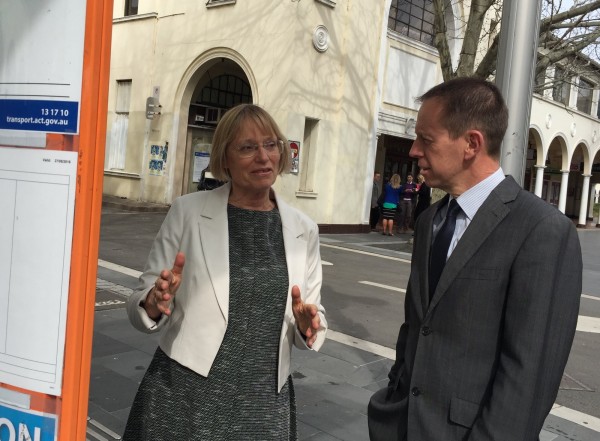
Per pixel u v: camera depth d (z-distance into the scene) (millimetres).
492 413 1436
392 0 15805
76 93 1351
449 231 1709
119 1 17156
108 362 4152
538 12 3572
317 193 14086
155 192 15992
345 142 14516
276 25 13234
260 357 1892
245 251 1942
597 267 13039
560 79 11570
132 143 16688
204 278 1854
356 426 3484
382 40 15094
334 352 4969
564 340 1450
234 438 1824
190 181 16234
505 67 3605
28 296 1412
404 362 1809
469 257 1580
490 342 1547
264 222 2010
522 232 1523
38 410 1421
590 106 26562
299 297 1874
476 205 1646
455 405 1552
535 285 1456
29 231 1403
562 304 1455
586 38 9758
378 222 17422
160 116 15922
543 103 22672
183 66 15320
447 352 1597
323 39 13562
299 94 13227
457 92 1639
